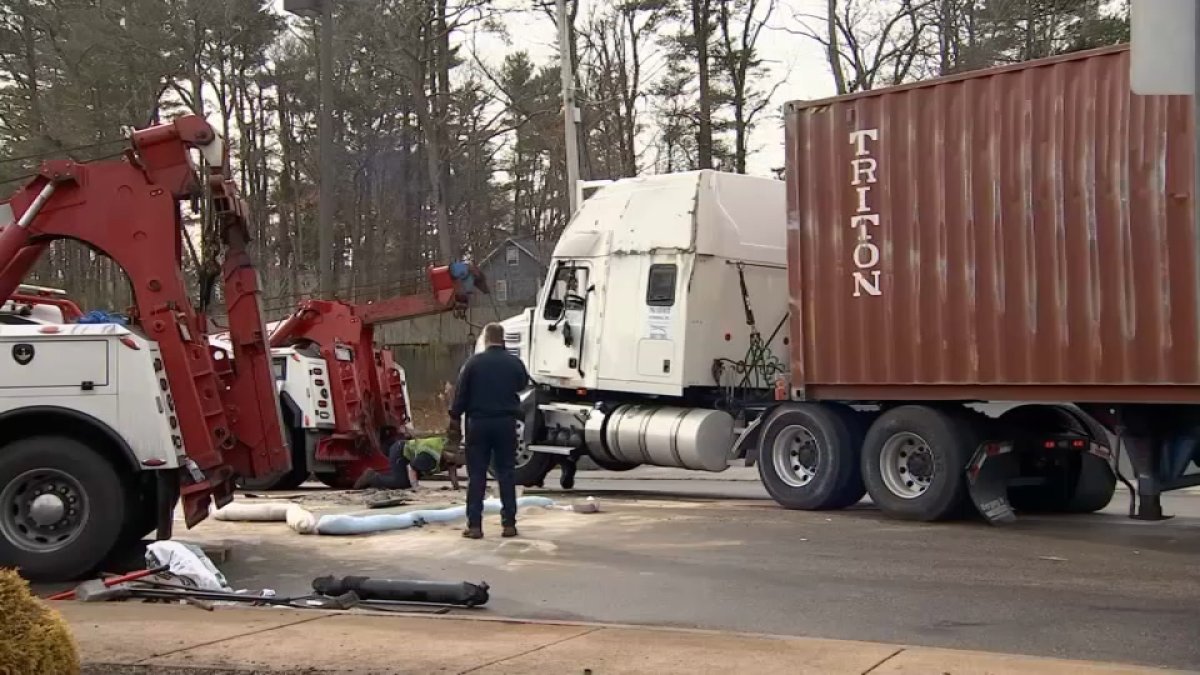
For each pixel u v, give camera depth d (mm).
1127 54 10008
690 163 38594
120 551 9203
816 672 5570
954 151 11102
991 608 7496
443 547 10000
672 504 13383
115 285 31562
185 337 9039
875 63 34250
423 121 37500
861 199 11750
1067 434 11039
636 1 38156
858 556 9492
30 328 8531
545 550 9820
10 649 4434
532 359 15734
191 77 39094
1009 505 11641
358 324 18750
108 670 5816
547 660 5887
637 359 14500
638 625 7113
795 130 12273
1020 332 10625
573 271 15383
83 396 8477
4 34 37469
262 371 9789
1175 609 7422
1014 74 10719
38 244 9352
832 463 12125
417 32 36281
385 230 44156
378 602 7684
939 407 11453
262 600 7660
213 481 9078
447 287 19297
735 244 14484
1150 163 9859
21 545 8383
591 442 15000
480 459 10453
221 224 9680
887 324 11555
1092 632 6820
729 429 14109
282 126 44875
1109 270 10086
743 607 7621
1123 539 10297
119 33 36500
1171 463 10562
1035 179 10547
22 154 35281
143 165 9047
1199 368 9570
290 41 41062
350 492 15664
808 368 12188
